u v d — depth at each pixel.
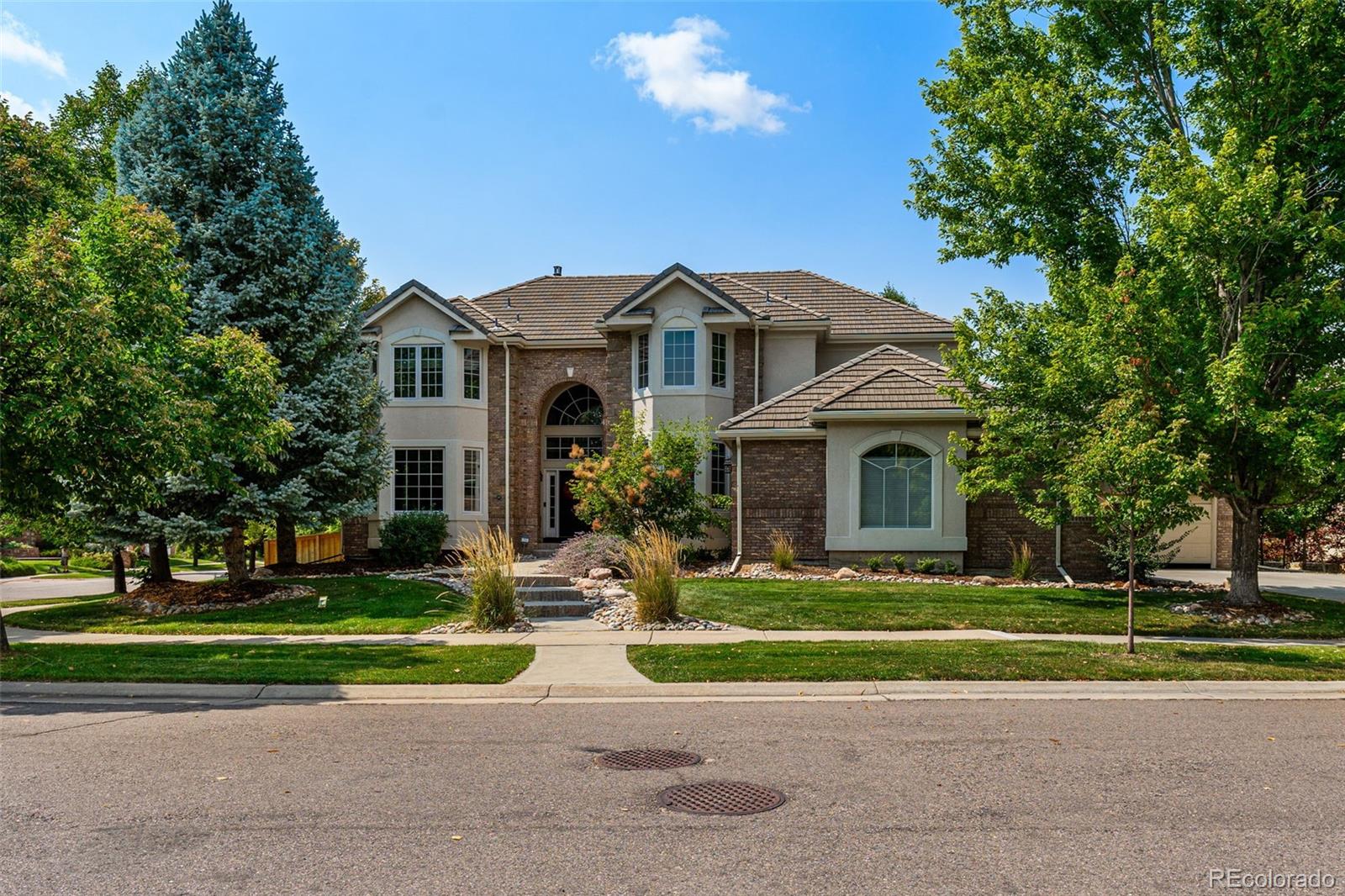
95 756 7.06
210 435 14.03
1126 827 5.38
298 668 10.45
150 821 5.51
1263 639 13.19
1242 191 12.59
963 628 13.30
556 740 7.59
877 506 20.14
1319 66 13.17
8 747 7.37
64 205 16.95
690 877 4.64
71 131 28.42
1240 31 13.77
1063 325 14.80
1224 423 12.91
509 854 4.96
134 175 18.00
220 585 17.70
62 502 13.11
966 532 19.81
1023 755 7.04
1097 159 15.57
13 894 4.41
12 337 10.99
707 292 24.23
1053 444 15.81
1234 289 14.03
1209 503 24.88
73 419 11.03
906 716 8.47
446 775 6.52
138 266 13.68
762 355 25.62
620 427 22.02
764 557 20.83
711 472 24.58
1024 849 5.02
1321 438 12.27
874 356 22.41
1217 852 4.97
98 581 30.72
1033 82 15.91
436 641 12.48
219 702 9.34
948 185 17.42
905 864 4.80
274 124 19.23
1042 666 10.35
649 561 14.30
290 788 6.19
